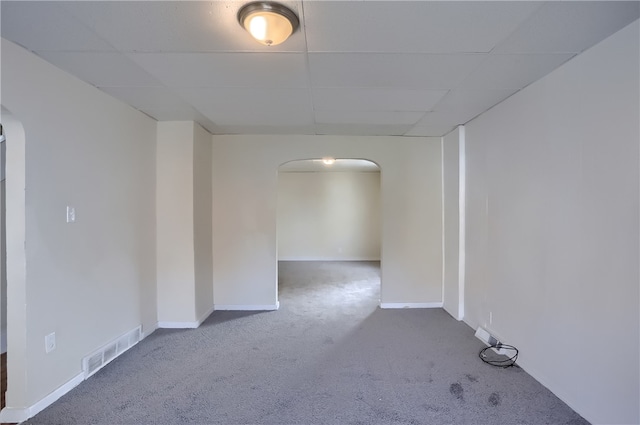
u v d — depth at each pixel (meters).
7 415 1.81
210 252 3.73
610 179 1.66
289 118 3.14
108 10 1.43
